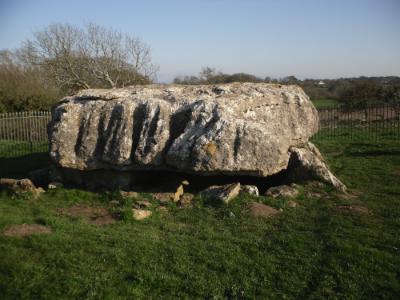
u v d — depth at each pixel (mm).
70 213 8258
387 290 5340
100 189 9727
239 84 11078
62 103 10430
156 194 9000
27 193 9125
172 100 9750
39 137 19484
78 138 9703
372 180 10477
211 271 5840
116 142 9305
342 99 29828
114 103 9758
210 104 9164
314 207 8391
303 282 5562
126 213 7824
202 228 7406
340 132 20453
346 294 5273
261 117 9656
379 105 24453
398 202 8617
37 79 29859
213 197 8617
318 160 10211
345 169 11664
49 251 6391
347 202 8672
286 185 9508
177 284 5539
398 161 12484
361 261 5996
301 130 10625
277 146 8828
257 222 7586
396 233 7055
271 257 6211
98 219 7918
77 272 5812
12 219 7621
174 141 8914
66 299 5238
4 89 26609
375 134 19109
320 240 6758
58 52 31391
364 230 7168
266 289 5430
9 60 32375
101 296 5258
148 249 6469
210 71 30406
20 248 6473
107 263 6059
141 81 31703
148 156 9047
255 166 8625
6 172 12609
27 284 5539
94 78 31859
